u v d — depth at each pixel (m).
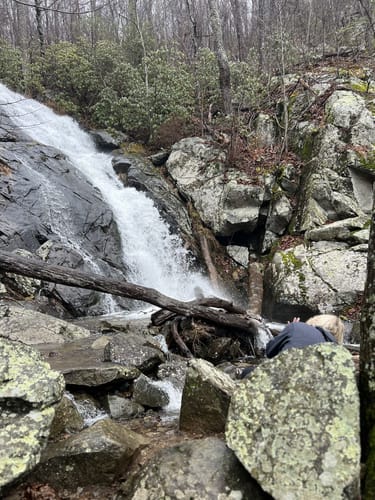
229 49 23.19
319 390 2.46
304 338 3.17
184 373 5.46
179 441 3.57
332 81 14.02
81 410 4.39
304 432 2.36
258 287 10.31
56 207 10.43
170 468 2.67
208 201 12.66
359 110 12.11
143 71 16.64
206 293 11.10
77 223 10.62
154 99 15.41
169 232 12.39
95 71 17.00
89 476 3.01
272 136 13.84
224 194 12.38
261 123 14.12
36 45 19.78
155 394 4.83
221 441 2.84
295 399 2.48
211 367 3.99
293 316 9.71
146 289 6.68
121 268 10.69
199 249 12.25
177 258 12.12
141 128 15.67
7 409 2.81
